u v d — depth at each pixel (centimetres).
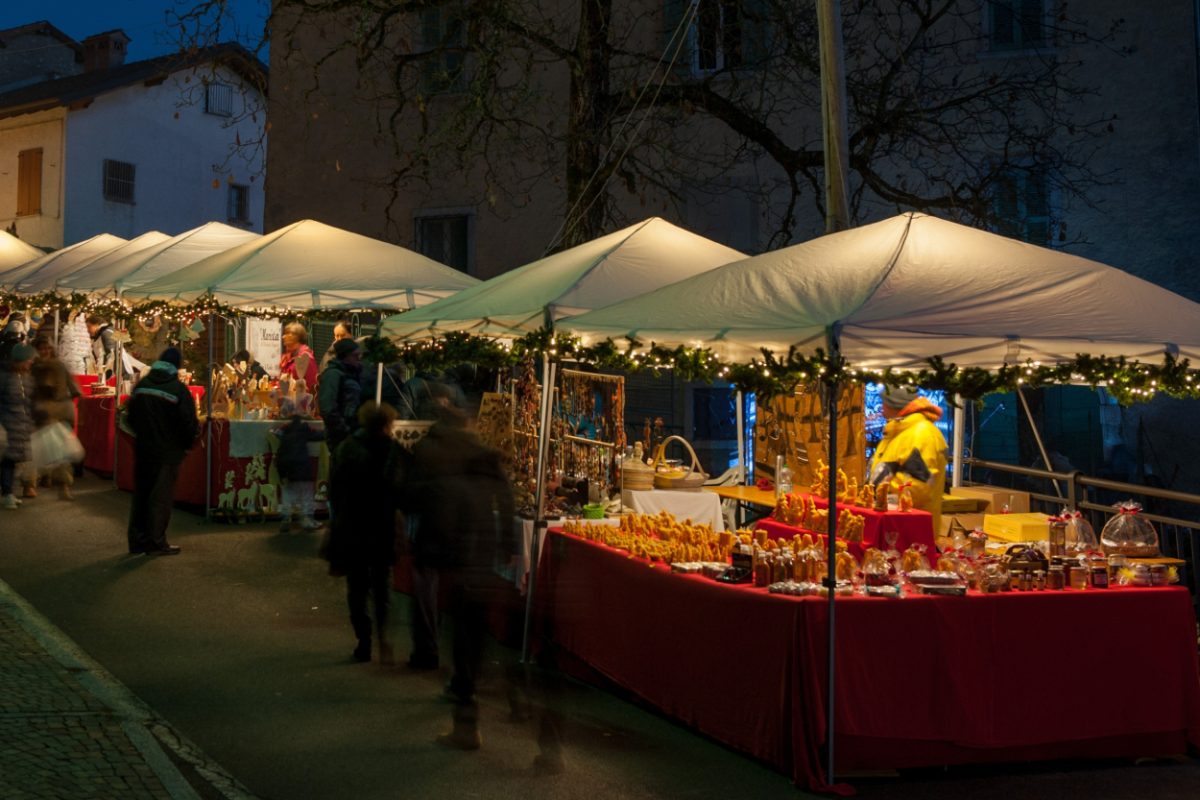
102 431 1606
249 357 1509
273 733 660
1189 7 1647
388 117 2131
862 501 753
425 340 1029
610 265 888
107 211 3222
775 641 609
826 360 600
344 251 1366
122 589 980
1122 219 1666
